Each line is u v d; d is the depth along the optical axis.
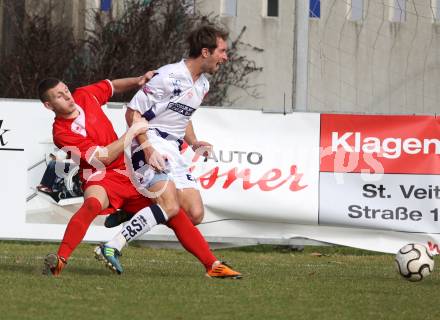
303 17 41.44
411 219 35.78
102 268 26.19
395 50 67.62
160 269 26.77
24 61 65.75
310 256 36.06
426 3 67.56
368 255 37.38
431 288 22.84
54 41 66.50
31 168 35.38
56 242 37.09
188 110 24.14
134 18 65.38
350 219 35.91
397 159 35.81
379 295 21.00
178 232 23.55
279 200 35.81
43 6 69.44
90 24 68.12
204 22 65.06
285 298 19.97
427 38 67.88
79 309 17.72
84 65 66.00
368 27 67.31
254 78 67.81
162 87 23.64
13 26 70.75
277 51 67.94
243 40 67.88
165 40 65.62
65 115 23.28
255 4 67.88
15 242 38.28
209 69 23.95
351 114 35.88
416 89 67.81
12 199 35.38
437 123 35.78
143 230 23.20
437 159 35.75
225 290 20.92
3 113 35.34
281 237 36.06
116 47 64.88
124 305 18.34
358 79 67.19
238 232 35.91
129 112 23.91
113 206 23.55
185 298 19.45
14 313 17.11
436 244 35.78
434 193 35.72
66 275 23.20
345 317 17.61
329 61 66.94
